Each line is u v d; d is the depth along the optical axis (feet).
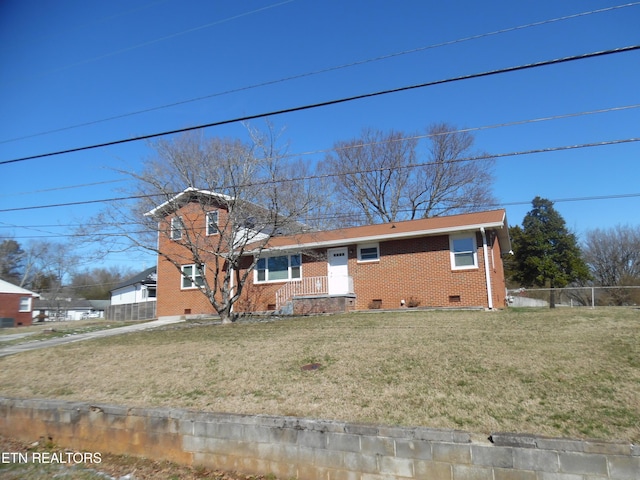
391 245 61.57
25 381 30.48
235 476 18.51
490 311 48.73
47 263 216.33
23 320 129.90
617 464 13.99
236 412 20.65
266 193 53.21
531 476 14.67
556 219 117.80
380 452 16.51
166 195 53.62
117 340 43.21
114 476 19.26
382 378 23.09
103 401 24.38
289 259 69.51
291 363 27.45
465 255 56.90
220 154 53.72
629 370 21.17
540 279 114.62
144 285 128.06
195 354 32.37
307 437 17.63
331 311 59.88
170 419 20.39
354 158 119.34
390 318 44.70
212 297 53.78
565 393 19.20
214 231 65.72
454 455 15.57
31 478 19.25
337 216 88.74
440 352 26.86
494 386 20.65
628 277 118.01
